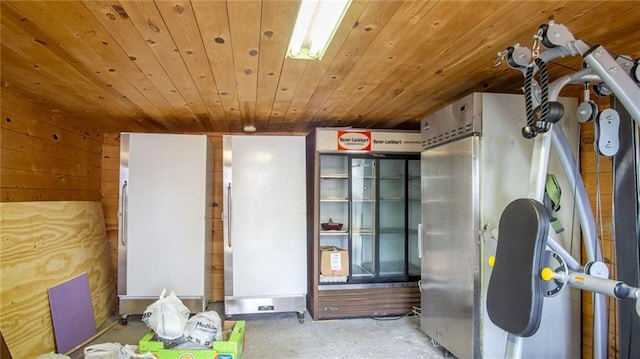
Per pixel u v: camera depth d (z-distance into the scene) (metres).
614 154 1.87
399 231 4.15
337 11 1.61
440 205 2.87
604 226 2.49
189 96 2.96
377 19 1.69
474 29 1.80
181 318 2.34
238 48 1.99
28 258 2.69
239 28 1.75
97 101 3.08
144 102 3.14
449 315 2.72
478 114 2.44
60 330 2.95
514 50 1.81
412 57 2.15
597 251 2.04
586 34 1.88
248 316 3.95
